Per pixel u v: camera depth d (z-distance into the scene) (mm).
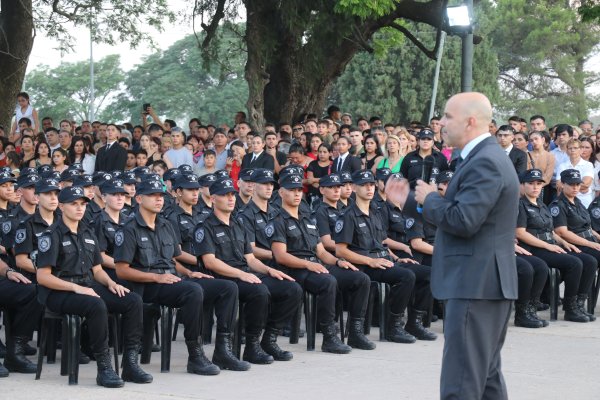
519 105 58062
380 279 11172
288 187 10734
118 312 9055
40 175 11125
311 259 10805
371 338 11352
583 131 18219
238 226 10320
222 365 9625
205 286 9773
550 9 58625
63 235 9086
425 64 50938
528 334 11648
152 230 9672
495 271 6207
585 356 10312
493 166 6141
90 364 9945
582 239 13047
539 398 8461
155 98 63781
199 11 22078
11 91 23328
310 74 21672
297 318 10992
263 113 21812
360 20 21125
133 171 12766
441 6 21422
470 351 6207
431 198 6219
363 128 17891
